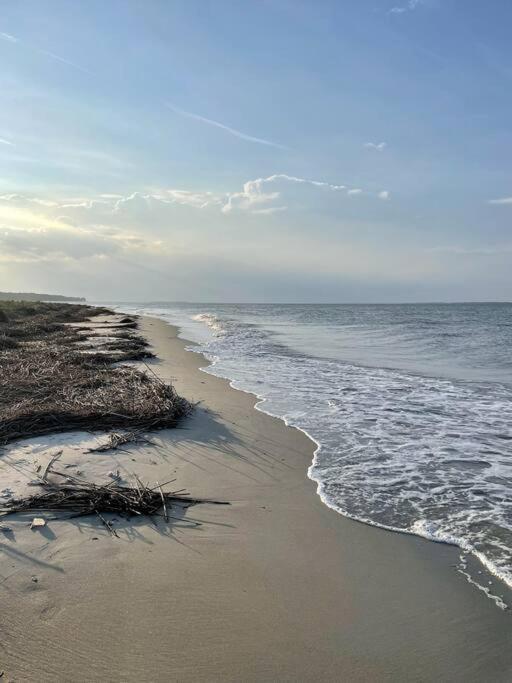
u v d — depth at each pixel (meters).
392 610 3.42
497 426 8.12
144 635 3.09
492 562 4.01
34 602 3.37
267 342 23.28
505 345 21.66
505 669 2.88
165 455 6.54
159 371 13.75
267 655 2.95
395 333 29.17
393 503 5.17
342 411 9.09
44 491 5.16
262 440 7.30
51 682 2.70
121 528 4.49
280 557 4.08
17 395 9.17
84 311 54.38
